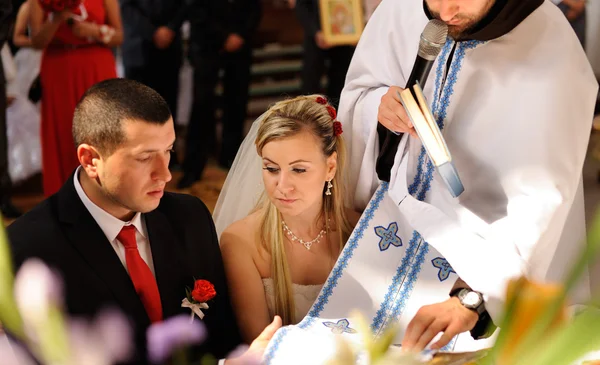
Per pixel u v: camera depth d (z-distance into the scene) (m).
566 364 0.65
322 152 2.01
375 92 2.19
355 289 2.02
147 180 1.71
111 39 4.38
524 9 1.84
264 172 2.03
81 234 1.75
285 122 1.96
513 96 1.93
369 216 2.08
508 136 1.94
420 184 2.09
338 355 0.74
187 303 1.85
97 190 1.76
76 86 4.32
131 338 1.72
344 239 2.19
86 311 1.70
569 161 1.91
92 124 1.67
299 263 2.14
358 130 2.22
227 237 2.12
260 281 2.10
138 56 5.52
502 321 0.70
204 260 1.95
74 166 4.41
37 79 4.34
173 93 5.78
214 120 5.59
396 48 2.15
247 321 2.07
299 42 8.21
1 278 0.60
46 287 0.66
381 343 0.76
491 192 2.00
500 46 1.92
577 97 1.92
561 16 1.98
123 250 1.82
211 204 5.01
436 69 2.01
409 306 1.98
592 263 0.66
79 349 0.69
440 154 1.77
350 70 2.29
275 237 2.09
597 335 0.65
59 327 0.65
